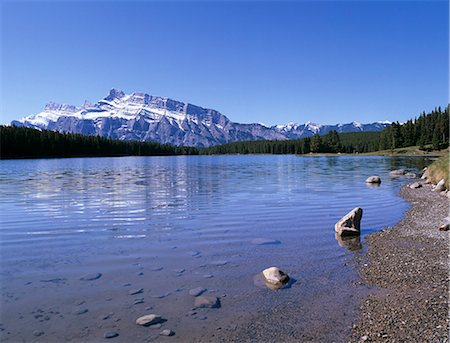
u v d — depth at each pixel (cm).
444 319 346
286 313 369
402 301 391
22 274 480
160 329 336
